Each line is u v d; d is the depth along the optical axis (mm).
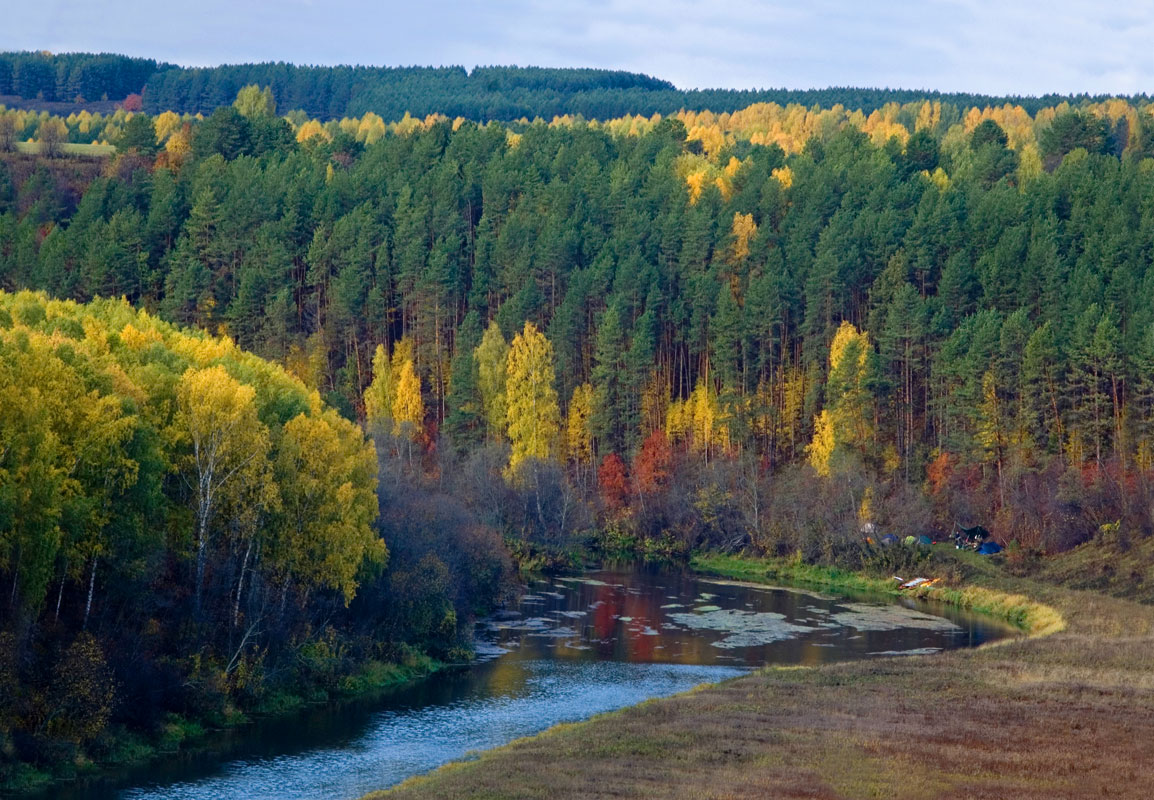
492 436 174500
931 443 171125
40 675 57875
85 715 57719
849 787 52000
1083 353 155000
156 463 65688
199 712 65312
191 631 68312
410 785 53062
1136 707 68062
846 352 166625
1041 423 159750
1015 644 90312
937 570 129625
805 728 62750
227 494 72125
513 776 53531
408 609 85312
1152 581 117625
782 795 50719
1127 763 56250
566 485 154000
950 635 100312
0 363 61406
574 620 104750
